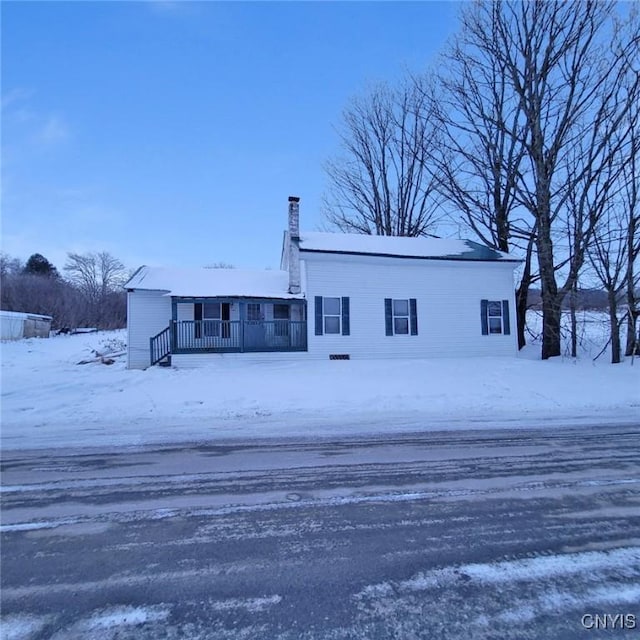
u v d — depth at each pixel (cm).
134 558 263
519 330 1866
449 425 644
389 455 485
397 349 1586
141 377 1159
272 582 238
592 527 303
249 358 1495
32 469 437
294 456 481
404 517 320
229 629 199
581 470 430
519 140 1645
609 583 235
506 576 242
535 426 639
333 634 196
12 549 275
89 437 571
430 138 2156
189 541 285
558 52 1516
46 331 3484
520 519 316
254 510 334
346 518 319
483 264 1658
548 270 1565
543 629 199
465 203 1895
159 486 388
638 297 1388
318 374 1192
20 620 206
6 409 744
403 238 1831
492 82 1739
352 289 1570
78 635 196
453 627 200
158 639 193
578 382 1041
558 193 1537
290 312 1695
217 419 682
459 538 287
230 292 1580
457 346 1630
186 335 1584
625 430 614
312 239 1678
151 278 1691
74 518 321
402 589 230
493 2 1645
